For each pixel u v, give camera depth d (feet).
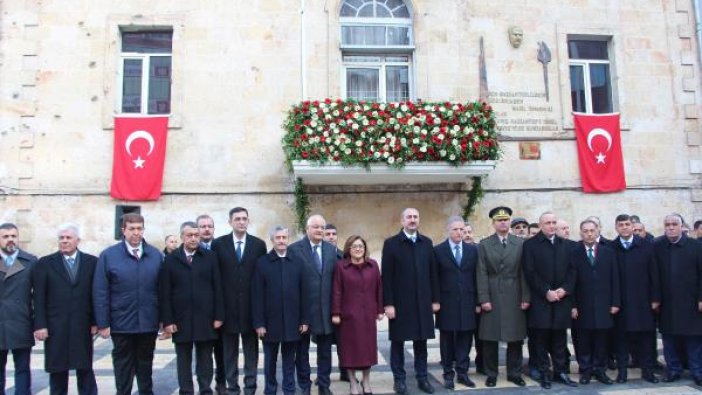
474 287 21.98
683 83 40.63
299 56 38.19
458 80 38.96
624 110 39.88
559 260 21.62
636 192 39.24
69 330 18.72
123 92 38.06
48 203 36.06
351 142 33.60
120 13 37.65
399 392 20.71
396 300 21.03
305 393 20.38
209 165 37.04
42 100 36.76
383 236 37.37
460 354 21.83
